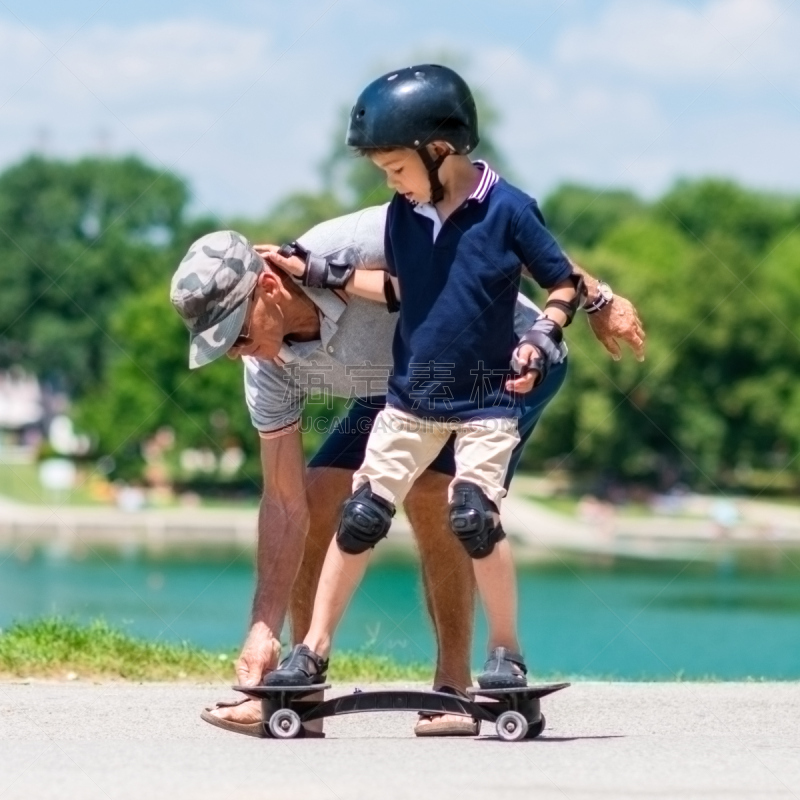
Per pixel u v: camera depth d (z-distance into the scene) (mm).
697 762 4652
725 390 66188
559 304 5297
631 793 4105
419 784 4191
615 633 19906
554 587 30453
